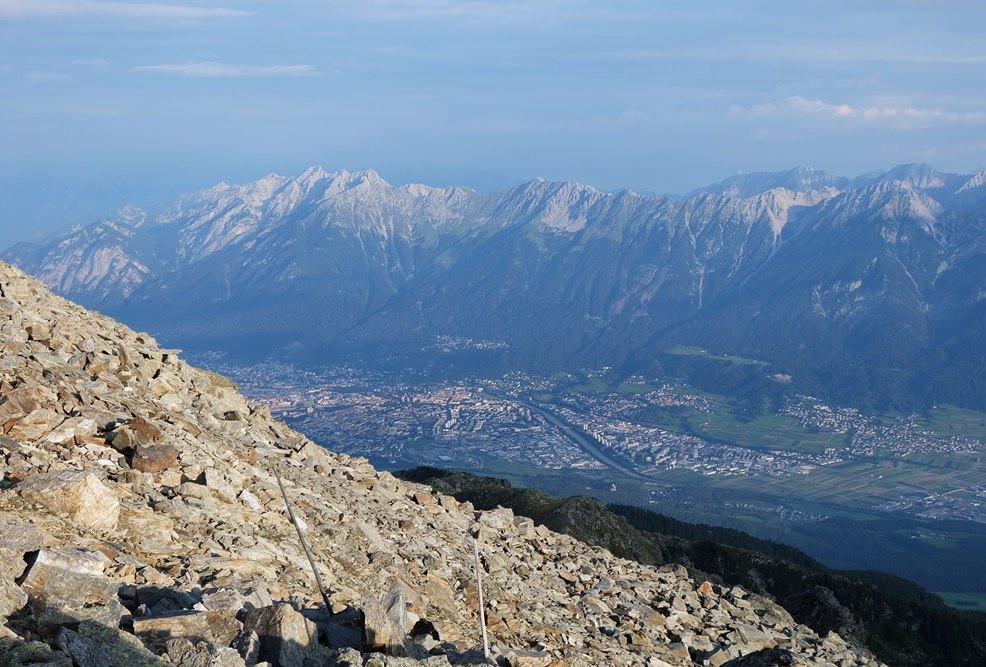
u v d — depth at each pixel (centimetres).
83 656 1648
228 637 1973
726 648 4034
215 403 4475
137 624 1903
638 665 3541
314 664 2025
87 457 2892
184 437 3434
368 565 3228
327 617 2512
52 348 3797
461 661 2455
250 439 4312
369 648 2284
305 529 3238
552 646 3297
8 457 2642
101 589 1933
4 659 1540
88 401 3306
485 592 3597
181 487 2970
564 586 4372
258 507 3181
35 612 1769
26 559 1938
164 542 2523
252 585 2400
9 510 2269
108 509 2434
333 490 4147
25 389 3042
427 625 2809
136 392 3834
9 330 3622
